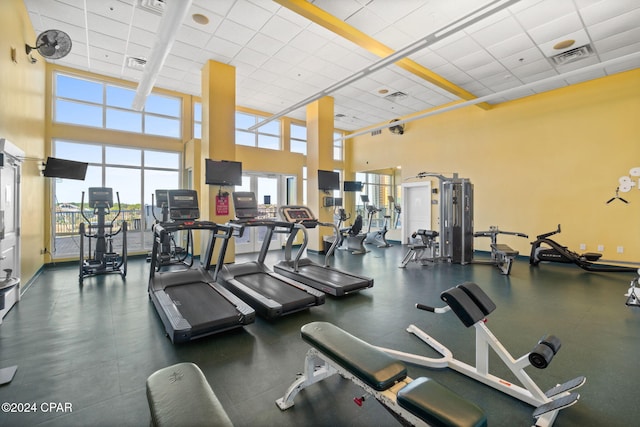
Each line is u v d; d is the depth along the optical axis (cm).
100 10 436
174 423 110
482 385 223
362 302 408
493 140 766
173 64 611
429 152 899
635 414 193
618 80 593
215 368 243
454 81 650
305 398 208
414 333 306
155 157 756
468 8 420
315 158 817
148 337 296
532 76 629
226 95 616
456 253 668
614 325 330
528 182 711
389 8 421
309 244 857
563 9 416
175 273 419
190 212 476
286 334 307
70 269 589
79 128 652
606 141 607
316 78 673
